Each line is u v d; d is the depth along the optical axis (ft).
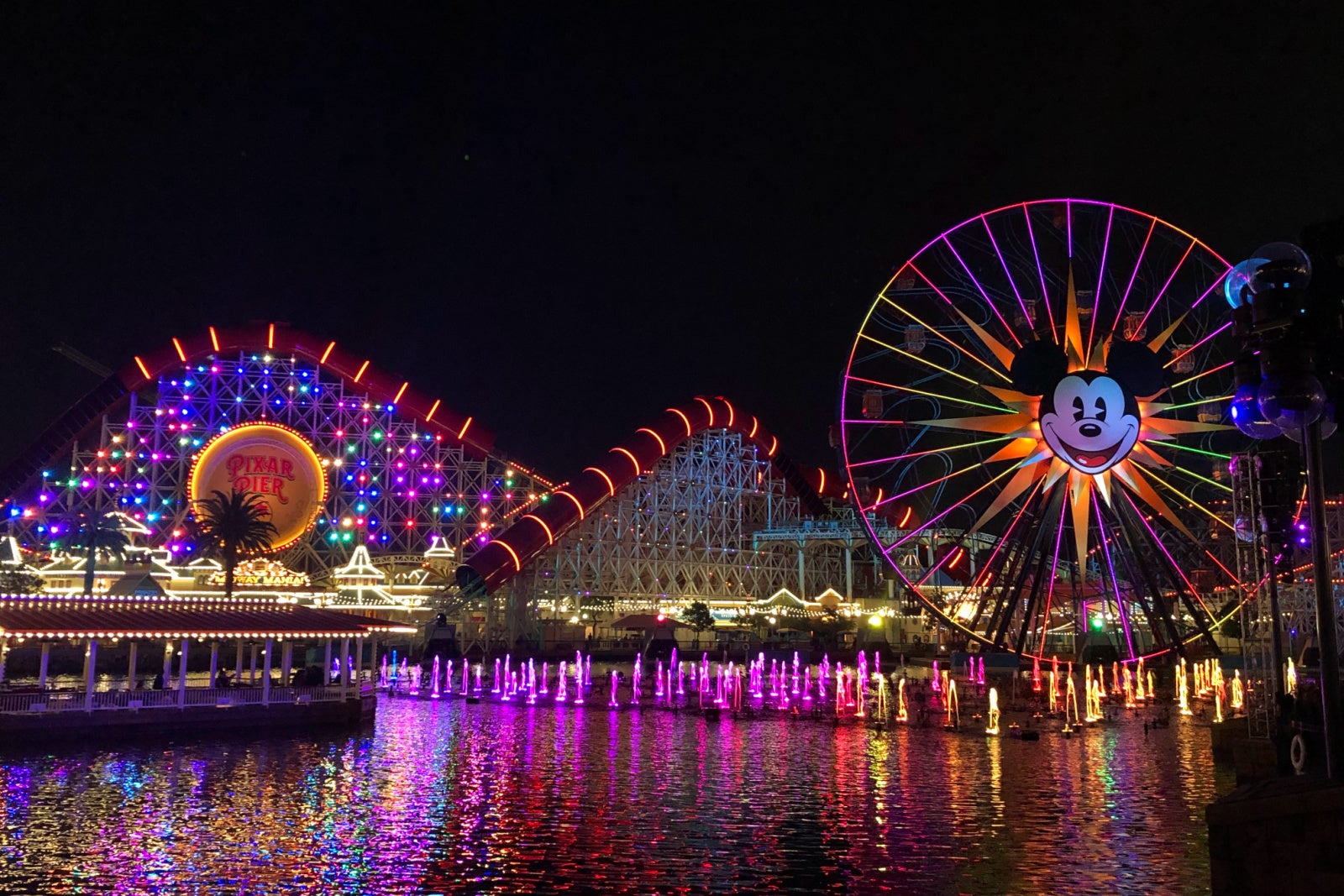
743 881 88.02
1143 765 146.61
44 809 114.11
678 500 431.84
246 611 195.42
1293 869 58.70
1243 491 123.34
